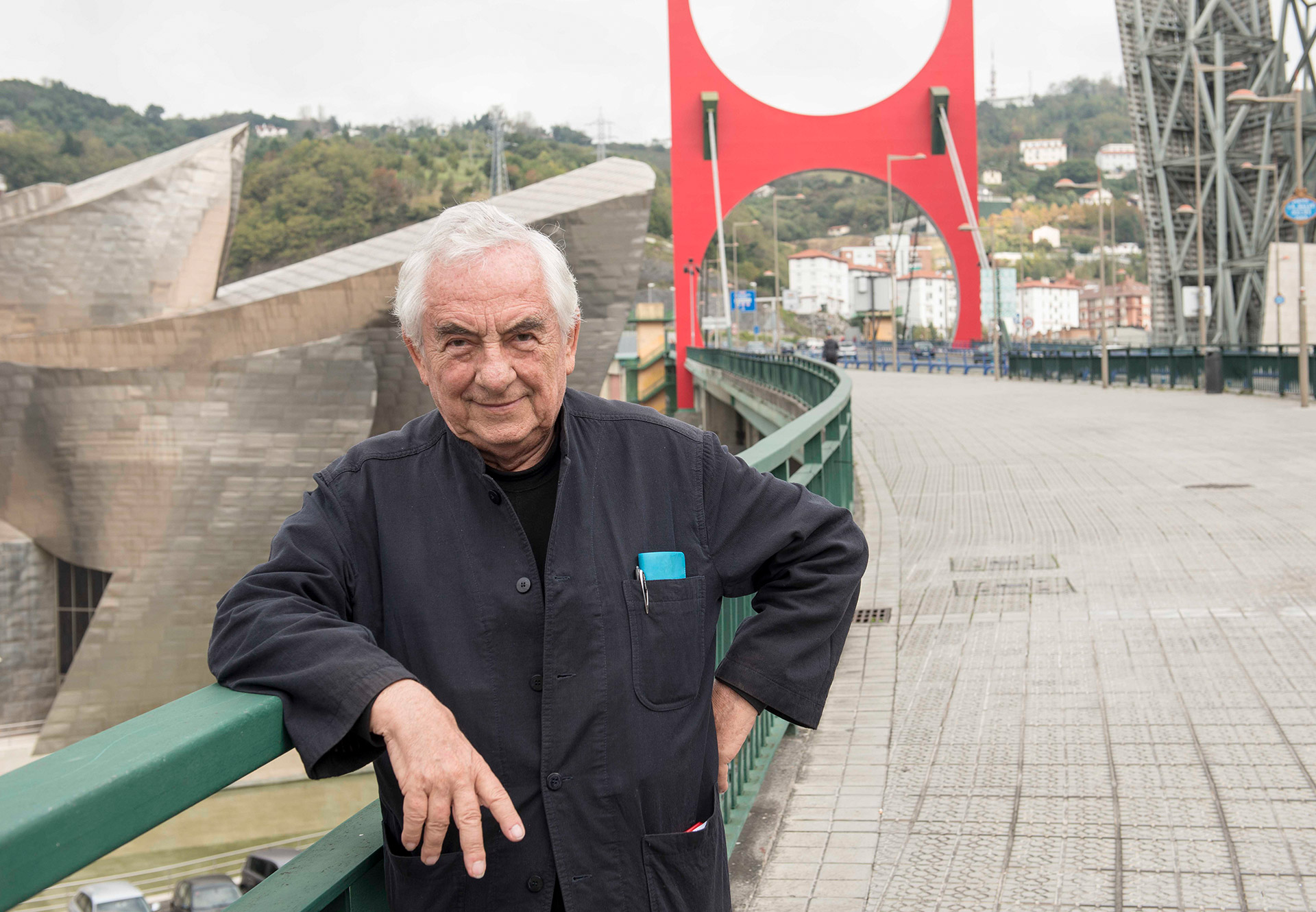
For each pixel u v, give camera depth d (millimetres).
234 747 1164
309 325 24344
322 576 1444
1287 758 3648
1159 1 40469
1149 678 4570
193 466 24750
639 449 1609
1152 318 43438
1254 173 40062
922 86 60188
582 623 1470
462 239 1465
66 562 25750
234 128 25172
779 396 20672
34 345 24172
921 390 29188
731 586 1674
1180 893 2785
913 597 6191
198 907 14938
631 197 23438
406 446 1555
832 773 3730
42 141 82812
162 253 24609
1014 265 157625
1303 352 17234
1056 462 11711
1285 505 8438
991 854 3061
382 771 1449
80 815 925
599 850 1454
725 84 60625
